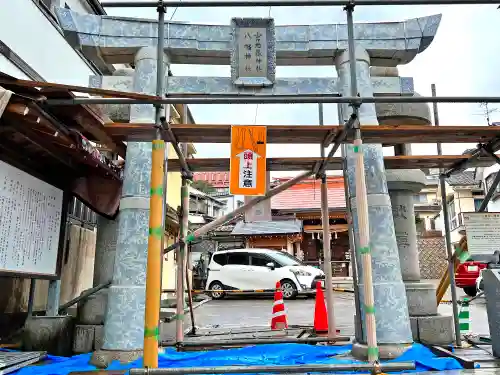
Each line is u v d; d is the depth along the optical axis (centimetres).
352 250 616
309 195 2362
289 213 2275
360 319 577
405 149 755
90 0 1053
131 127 479
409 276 705
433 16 641
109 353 524
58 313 652
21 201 551
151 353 370
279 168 682
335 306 1316
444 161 630
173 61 649
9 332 684
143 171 593
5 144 523
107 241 706
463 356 550
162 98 423
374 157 612
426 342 632
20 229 549
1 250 512
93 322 651
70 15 612
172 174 1652
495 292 551
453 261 650
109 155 829
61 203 653
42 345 591
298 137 528
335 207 2227
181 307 652
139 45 623
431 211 3080
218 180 4122
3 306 678
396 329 556
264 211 691
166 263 1612
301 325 916
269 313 1245
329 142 538
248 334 791
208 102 423
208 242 2448
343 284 2045
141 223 579
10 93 390
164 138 502
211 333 817
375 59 661
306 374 482
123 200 588
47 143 528
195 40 629
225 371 356
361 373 483
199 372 354
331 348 607
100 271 695
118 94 414
